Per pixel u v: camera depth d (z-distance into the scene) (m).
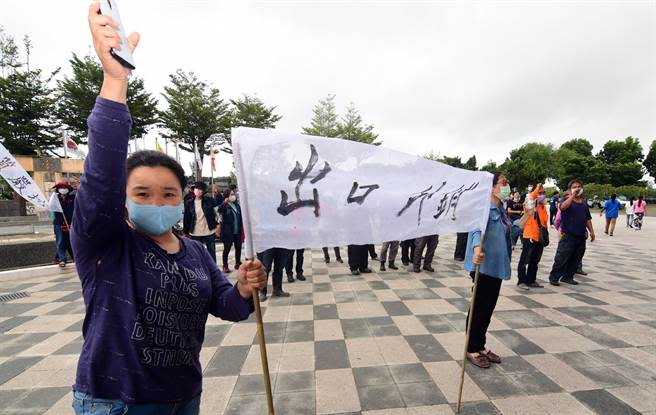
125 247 1.04
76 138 24.64
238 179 1.37
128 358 0.99
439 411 2.25
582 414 2.21
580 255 5.21
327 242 1.60
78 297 4.89
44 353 3.19
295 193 1.52
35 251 7.09
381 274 6.01
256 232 1.40
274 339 3.38
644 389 2.47
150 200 1.08
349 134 31.81
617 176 44.59
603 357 2.95
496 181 2.81
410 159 1.94
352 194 1.69
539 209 4.92
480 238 2.54
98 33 0.91
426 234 2.00
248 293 1.32
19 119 23.03
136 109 25.45
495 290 2.76
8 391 2.58
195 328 1.15
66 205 6.57
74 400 1.02
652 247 9.06
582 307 4.21
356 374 2.71
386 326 3.65
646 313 4.00
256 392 2.49
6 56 24.25
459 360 2.91
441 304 4.34
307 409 2.29
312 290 5.04
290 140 1.52
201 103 26.86
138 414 1.00
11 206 16.94
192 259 1.21
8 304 4.60
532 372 2.71
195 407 1.18
